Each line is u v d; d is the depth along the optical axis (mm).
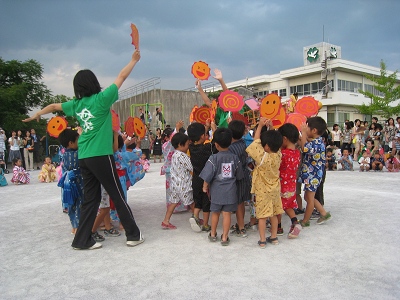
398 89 30766
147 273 3502
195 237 4734
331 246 4211
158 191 8680
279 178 4523
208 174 4312
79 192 4832
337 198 7043
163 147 5801
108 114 4258
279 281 3242
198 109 6805
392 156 11727
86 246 4309
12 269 3715
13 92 23359
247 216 5957
